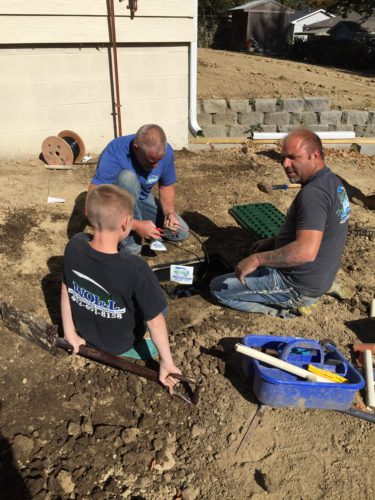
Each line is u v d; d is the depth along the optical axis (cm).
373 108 917
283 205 520
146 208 384
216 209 495
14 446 221
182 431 239
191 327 314
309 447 236
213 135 780
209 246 417
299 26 4356
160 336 224
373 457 234
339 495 215
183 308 335
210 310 334
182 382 262
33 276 352
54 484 207
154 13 584
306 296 298
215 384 268
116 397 254
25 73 559
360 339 312
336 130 852
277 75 1080
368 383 270
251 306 326
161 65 624
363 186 605
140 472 217
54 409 243
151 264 374
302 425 246
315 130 841
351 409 253
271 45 2409
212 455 229
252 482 218
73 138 592
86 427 234
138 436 234
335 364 254
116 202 206
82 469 215
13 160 591
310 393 241
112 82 606
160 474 218
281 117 807
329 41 2170
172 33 605
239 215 470
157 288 219
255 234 429
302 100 809
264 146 734
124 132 645
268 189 543
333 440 240
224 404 255
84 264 218
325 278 287
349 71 1608
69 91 589
